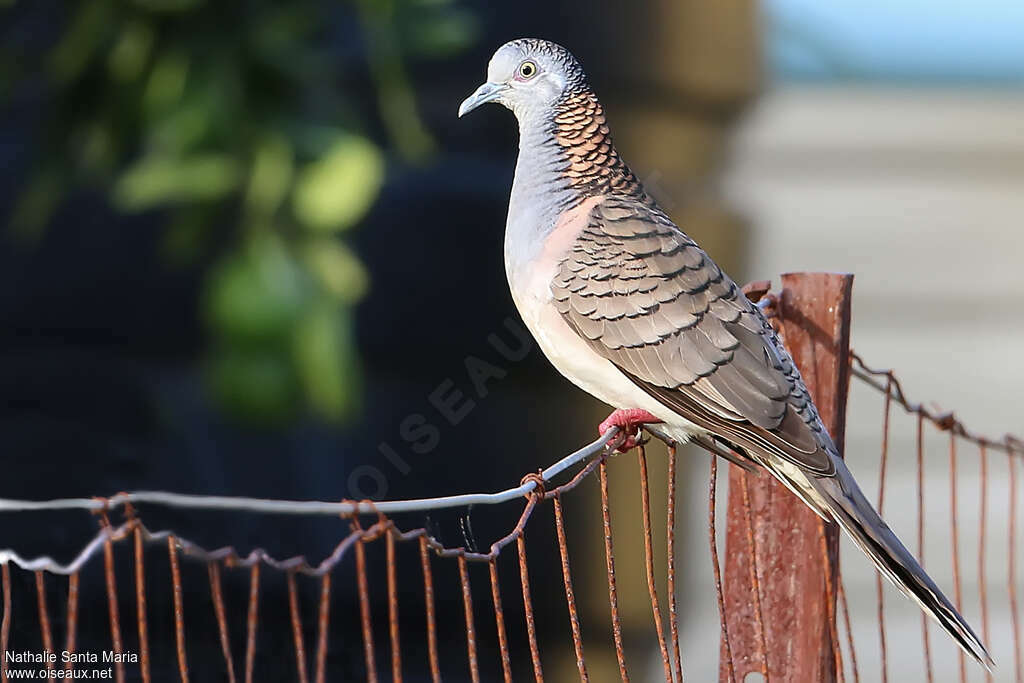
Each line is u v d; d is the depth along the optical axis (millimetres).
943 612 5277
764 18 14570
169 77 8148
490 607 12266
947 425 6523
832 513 5574
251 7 8266
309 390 8031
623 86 13070
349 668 11195
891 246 16203
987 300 16375
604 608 12742
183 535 11625
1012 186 16328
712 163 14227
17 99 10930
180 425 12102
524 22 12734
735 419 5871
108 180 9164
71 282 12586
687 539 13664
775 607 5965
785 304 6203
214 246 9328
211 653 10039
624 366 6121
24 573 4730
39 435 11742
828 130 15688
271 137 8062
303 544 11977
